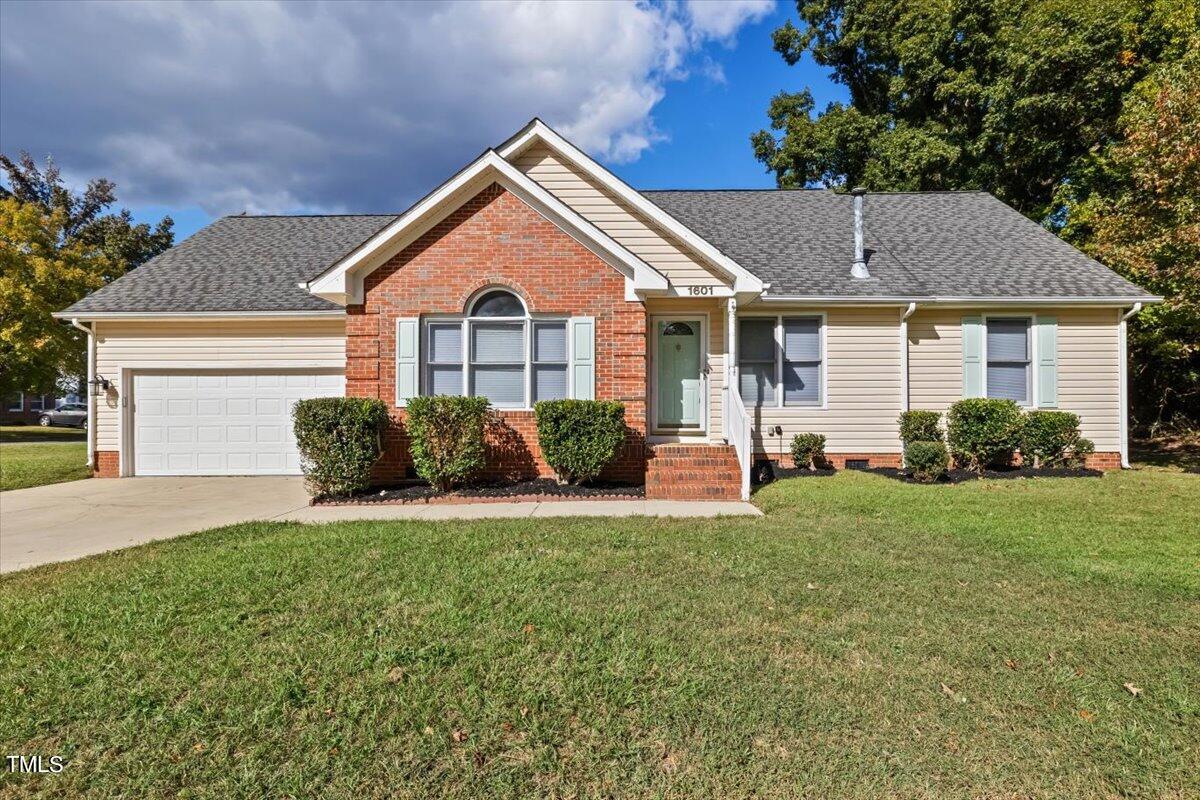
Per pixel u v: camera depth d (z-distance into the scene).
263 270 13.26
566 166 10.68
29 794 2.42
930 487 9.14
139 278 12.90
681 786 2.43
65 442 20.62
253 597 4.45
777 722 2.85
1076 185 17.22
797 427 11.57
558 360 9.82
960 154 19.22
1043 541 5.98
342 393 12.03
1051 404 11.45
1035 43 16.91
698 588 4.61
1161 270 11.58
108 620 4.07
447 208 9.72
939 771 2.52
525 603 4.30
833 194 15.25
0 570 5.42
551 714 2.91
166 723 2.85
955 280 11.57
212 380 12.11
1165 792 2.41
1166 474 10.42
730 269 9.99
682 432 11.34
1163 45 15.94
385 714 2.92
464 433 8.91
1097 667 3.37
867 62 24.05
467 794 2.39
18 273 20.28
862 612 4.14
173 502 9.09
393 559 5.41
